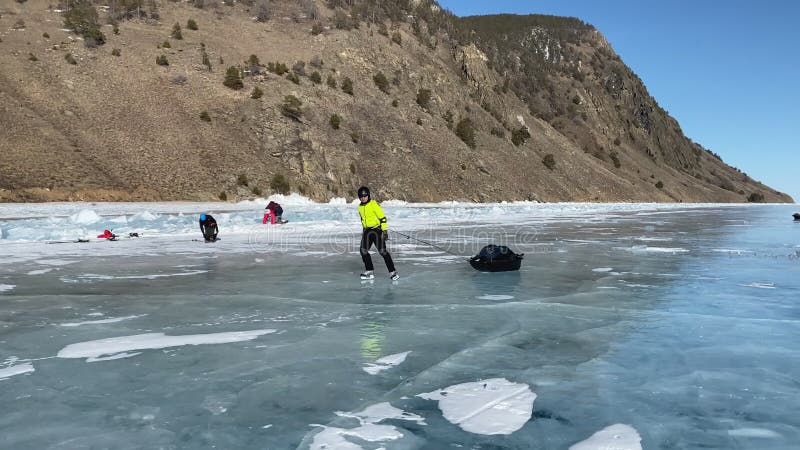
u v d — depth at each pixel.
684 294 7.04
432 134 88.00
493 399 3.27
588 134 152.62
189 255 11.70
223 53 86.44
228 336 4.82
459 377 3.69
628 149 170.38
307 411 3.07
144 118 61.94
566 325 5.28
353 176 69.38
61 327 5.16
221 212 33.28
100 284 7.84
